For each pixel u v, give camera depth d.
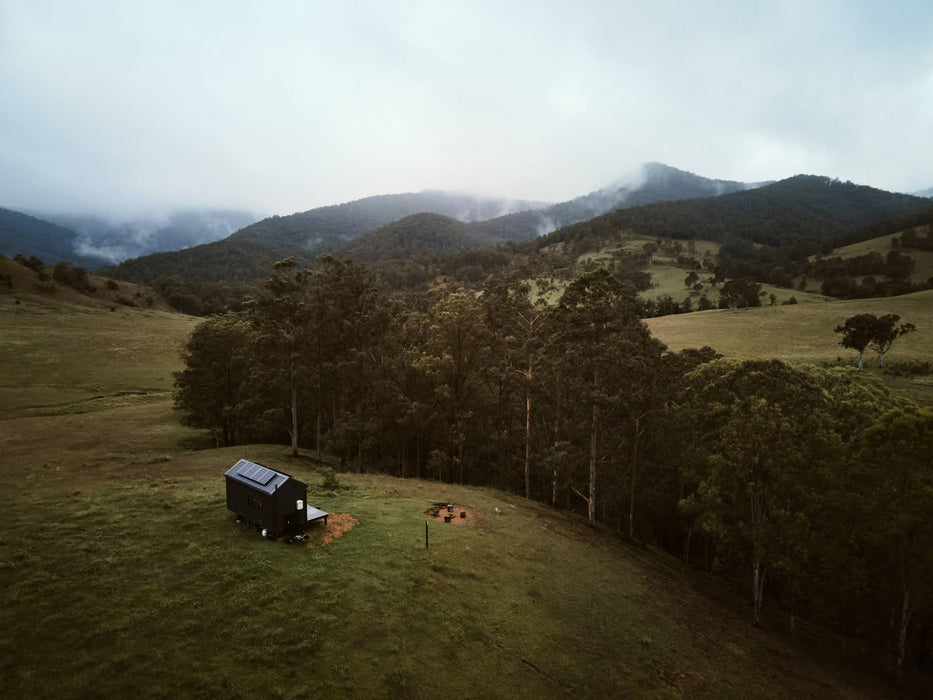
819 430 24.52
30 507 21.91
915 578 23.47
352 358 40.00
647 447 39.31
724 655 21.09
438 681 14.66
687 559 41.78
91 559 17.61
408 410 39.16
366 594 17.73
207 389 47.00
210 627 14.98
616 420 37.56
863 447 23.41
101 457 35.12
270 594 16.75
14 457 34.78
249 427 47.84
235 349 47.09
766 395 26.33
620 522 44.25
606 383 36.16
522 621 18.64
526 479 41.53
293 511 20.77
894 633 27.78
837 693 20.95
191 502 23.69
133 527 20.42
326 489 29.08
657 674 17.92
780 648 24.05
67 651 13.36
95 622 14.52
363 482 32.72
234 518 22.08
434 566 20.64
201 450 42.41
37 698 11.77
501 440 44.44
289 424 49.12
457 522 26.47
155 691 12.47
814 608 32.53
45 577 16.27
